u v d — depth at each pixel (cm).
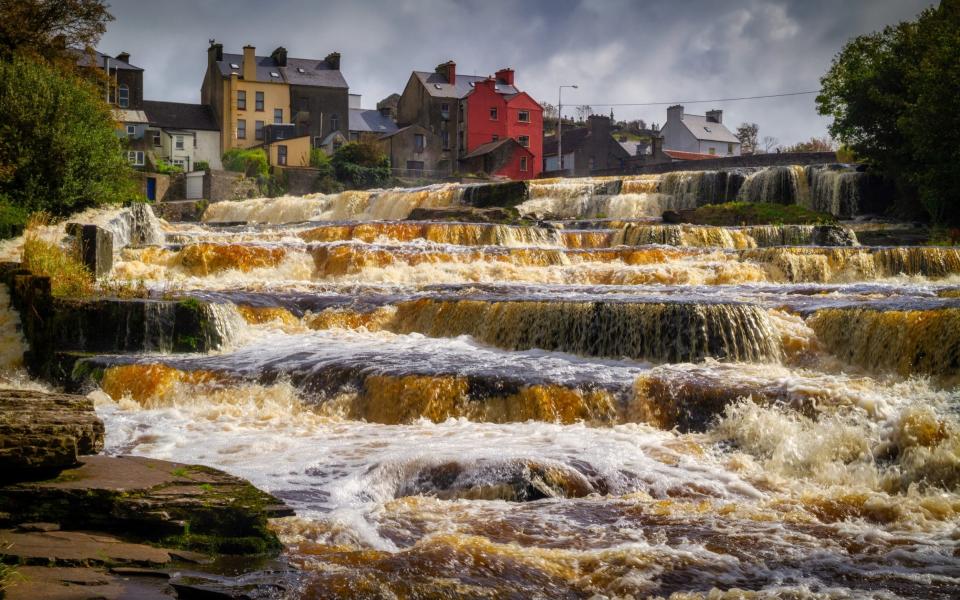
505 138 8700
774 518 1008
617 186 4631
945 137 3591
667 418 1448
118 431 1395
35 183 3000
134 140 7612
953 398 1448
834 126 4159
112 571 749
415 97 9012
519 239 3180
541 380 1518
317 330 2066
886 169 4081
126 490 860
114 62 7962
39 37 4075
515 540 924
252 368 1664
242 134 8431
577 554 871
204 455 1248
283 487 1095
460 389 1514
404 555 844
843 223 3847
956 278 2575
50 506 848
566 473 1135
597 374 1580
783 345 1761
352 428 1441
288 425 1462
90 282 2177
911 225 3747
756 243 3175
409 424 1493
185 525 848
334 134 8525
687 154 9250
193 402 1619
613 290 2264
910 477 1210
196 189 6631
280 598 734
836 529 969
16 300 1925
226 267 2638
